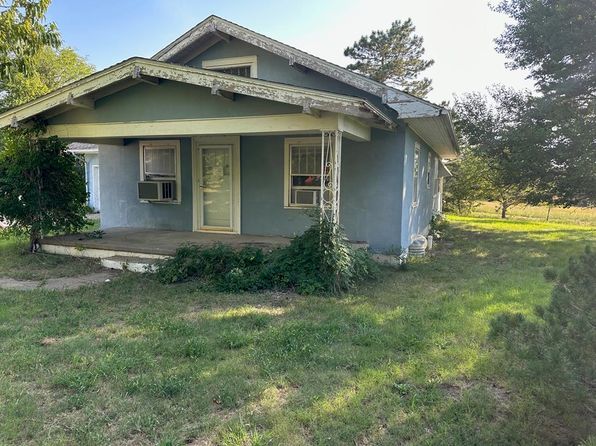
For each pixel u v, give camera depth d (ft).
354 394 9.40
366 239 25.45
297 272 18.81
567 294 7.92
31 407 8.73
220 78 18.71
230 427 8.09
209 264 20.03
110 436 7.85
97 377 10.05
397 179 24.63
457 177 72.02
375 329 13.46
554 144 38.63
